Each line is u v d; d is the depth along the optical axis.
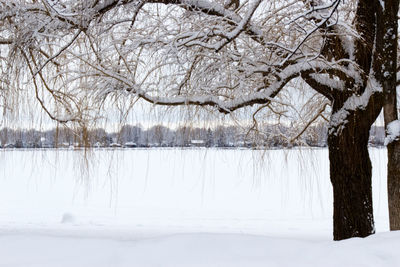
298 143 8.26
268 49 6.62
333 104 6.93
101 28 6.57
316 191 21.67
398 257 3.29
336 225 6.91
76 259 3.45
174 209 17.53
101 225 13.00
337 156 6.82
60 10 6.07
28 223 13.51
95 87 6.82
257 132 7.85
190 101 6.38
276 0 6.76
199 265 3.28
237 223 13.94
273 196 20.97
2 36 6.81
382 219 14.18
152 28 6.68
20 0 6.41
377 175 25.75
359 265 3.21
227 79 6.80
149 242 3.84
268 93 6.33
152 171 32.28
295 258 3.41
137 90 6.29
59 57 7.02
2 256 3.52
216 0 7.01
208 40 6.59
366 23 6.63
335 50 6.72
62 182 27.66
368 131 6.73
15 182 27.53
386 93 6.07
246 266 3.25
